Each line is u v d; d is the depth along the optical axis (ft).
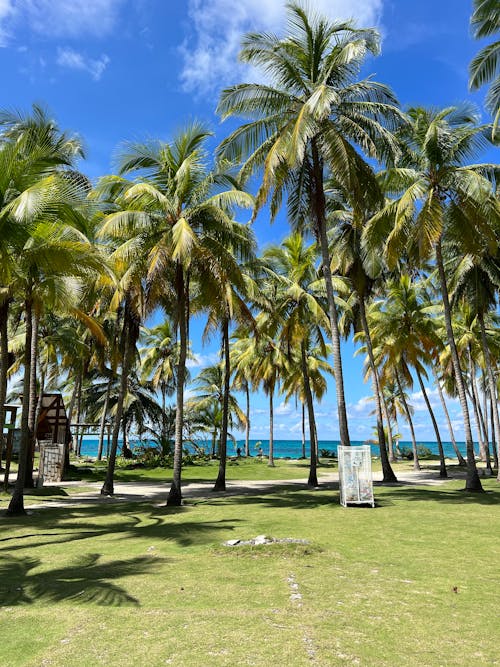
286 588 20.18
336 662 13.08
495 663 13.08
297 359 126.11
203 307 61.00
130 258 50.98
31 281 44.55
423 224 53.72
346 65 52.24
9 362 107.45
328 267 54.75
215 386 148.15
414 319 91.45
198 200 52.47
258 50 51.70
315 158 55.21
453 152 57.21
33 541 31.91
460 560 25.31
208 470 114.62
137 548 28.78
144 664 13.06
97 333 56.29
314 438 78.43
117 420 66.18
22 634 15.33
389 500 52.31
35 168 40.65
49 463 84.38
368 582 21.09
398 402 168.86
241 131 54.49
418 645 14.30
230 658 13.34
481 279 74.84
